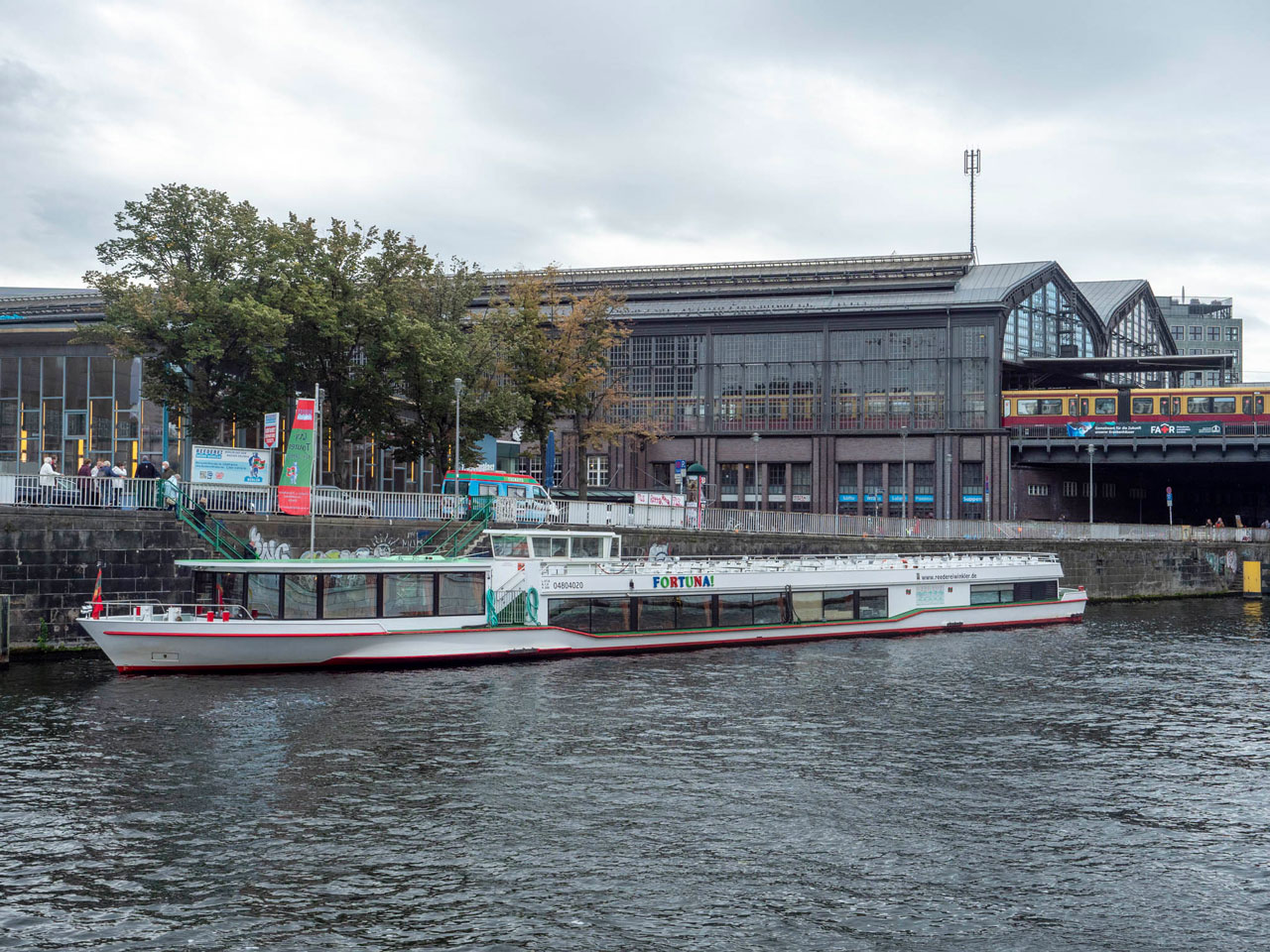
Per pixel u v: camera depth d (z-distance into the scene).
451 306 62.78
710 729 28.38
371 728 27.77
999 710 31.34
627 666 38.00
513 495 54.41
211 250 49.66
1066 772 24.86
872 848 19.80
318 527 45.06
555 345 69.25
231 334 49.75
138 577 39.66
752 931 16.38
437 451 60.03
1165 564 73.62
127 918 16.50
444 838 19.97
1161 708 31.89
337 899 17.28
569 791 22.75
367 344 54.31
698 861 19.05
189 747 25.62
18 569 36.94
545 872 18.48
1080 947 16.03
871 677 36.44
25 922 16.31
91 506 39.38
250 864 18.64
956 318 97.38
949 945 16.03
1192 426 91.31
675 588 42.62
